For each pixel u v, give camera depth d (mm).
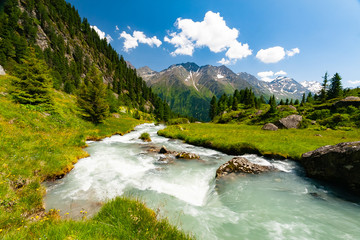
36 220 5719
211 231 5770
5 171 7934
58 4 158875
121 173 11578
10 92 21906
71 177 10578
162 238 4086
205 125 49031
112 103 75625
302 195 8617
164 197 8375
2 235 3793
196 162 14711
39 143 13000
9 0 101062
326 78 75812
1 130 11906
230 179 10516
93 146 19750
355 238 5418
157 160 15000
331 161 9750
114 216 4941
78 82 108625
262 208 7406
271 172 11789
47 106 22797
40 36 116375
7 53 66250
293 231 5797
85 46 164625
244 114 62625
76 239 3492
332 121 35438
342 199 8148
